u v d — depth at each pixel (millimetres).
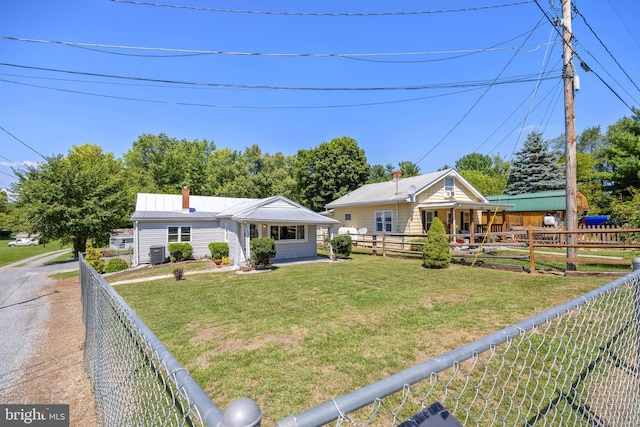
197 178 36969
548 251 14133
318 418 803
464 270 9672
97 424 2998
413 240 14344
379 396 944
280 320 5402
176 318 5828
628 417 2373
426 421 1016
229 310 6211
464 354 1202
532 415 2588
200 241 17078
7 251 31312
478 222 18094
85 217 19078
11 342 5414
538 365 3324
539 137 26016
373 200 17016
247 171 39312
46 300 8883
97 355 3168
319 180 32625
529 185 25781
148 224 15680
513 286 7055
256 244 11586
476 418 2623
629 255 11133
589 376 2986
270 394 3186
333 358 3863
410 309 5637
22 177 19453
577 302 1750
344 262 12992
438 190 16578
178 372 1147
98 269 13203
